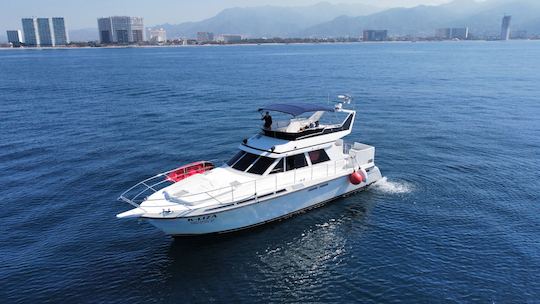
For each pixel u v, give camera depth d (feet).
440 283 49.83
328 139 70.64
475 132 121.49
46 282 50.34
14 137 120.26
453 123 133.59
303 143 67.15
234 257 56.03
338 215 67.82
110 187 80.64
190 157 99.60
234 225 60.49
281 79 269.85
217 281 50.96
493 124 131.34
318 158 69.36
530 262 53.67
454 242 59.00
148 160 97.40
